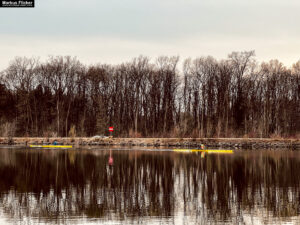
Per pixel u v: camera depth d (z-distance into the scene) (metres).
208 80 166.25
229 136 144.62
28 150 119.94
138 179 67.75
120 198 54.16
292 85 170.38
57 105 162.62
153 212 47.69
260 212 47.53
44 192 57.56
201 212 47.62
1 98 170.25
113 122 161.12
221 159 94.50
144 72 172.12
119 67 177.00
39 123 171.50
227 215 46.59
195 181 65.94
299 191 58.16
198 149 119.62
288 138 136.50
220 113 162.62
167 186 61.88
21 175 71.25
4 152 112.69
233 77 165.62
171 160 92.75
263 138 137.88
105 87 173.75
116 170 77.31
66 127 160.38
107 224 43.31
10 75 173.75
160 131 161.88
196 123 164.00
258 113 163.25
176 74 173.12
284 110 158.38
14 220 44.53
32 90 171.88
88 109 172.62
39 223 43.56
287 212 47.59
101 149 124.19
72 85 174.00
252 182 65.12
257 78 166.75
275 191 58.22
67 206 49.94
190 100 168.38
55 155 103.81
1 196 55.00
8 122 162.62
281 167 80.62
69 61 175.88
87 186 61.78
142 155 104.06
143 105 171.50
